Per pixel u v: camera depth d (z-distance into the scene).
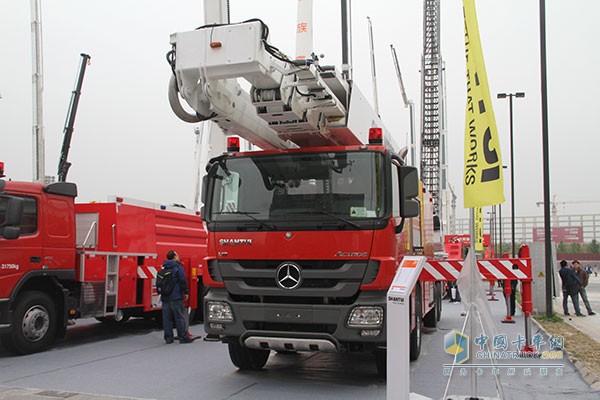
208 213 6.83
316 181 6.46
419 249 9.12
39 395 6.13
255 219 6.49
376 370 7.64
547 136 14.63
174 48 5.76
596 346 9.45
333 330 6.12
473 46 6.66
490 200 6.30
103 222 10.88
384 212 6.20
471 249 5.99
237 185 6.78
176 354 9.07
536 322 13.37
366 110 8.11
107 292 10.54
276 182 6.62
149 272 11.85
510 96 30.62
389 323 4.69
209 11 6.25
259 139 7.18
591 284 39.00
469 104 6.71
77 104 13.99
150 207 12.14
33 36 16.62
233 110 6.27
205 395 6.24
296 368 7.81
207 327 6.62
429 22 42.41
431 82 41.97
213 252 6.69
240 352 7.39
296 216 6.34
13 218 8.43
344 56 13.77
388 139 9.69
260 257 6.39
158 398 6.11
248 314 6.38
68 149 13.83
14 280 8.74
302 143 7.46
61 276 9.62
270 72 5.79
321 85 6.10
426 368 7.83
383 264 6.03
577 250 114.50
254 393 6.34
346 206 6.26
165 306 10.34
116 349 9.62
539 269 15.38
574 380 7.14
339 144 7.66
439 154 40.44
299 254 6.23
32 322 9.05
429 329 12.12
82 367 7.93
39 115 16.59
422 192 9.83
